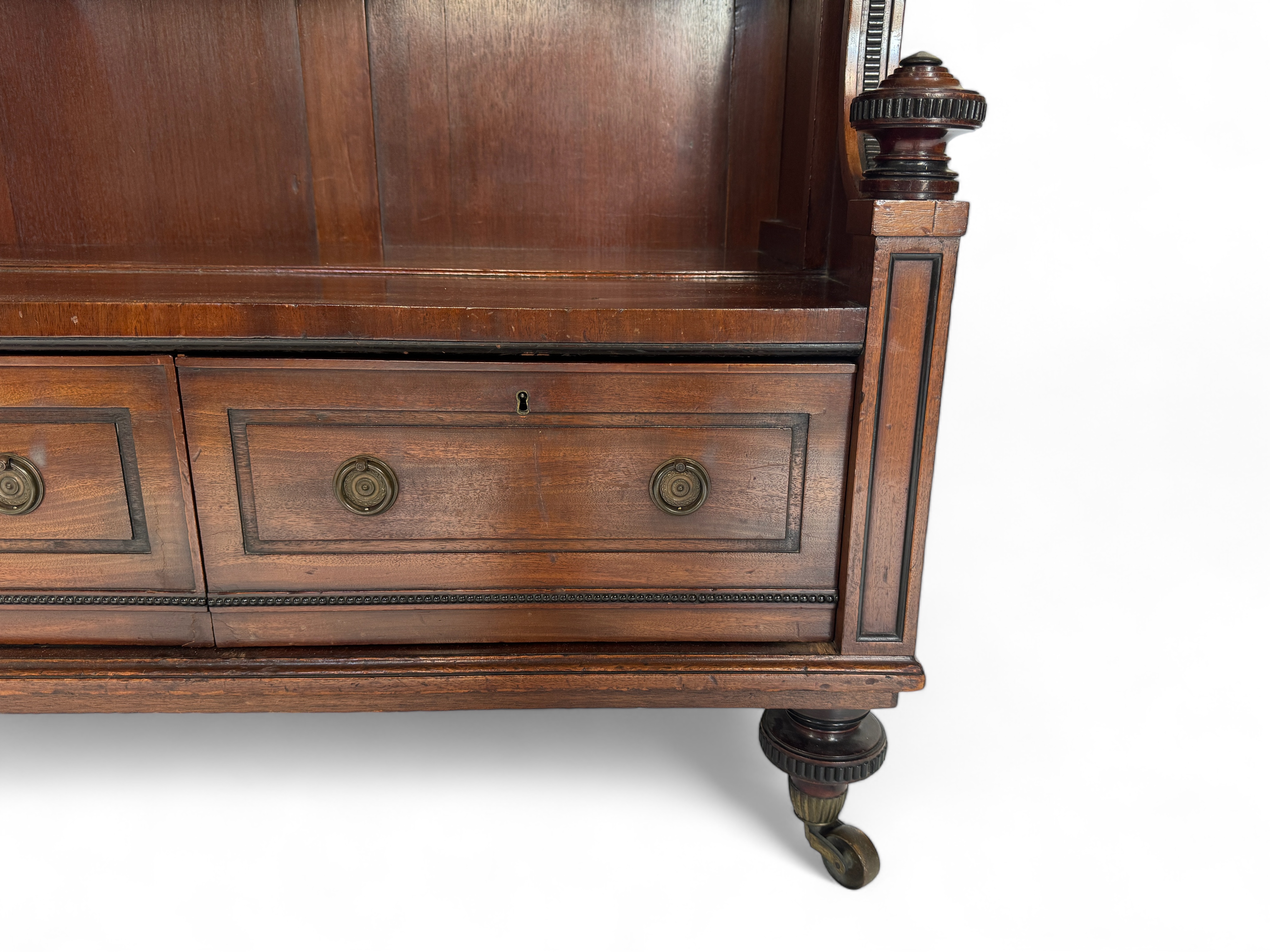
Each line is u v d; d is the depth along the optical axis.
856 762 1.19
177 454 1.04
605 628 1.13
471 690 1.10
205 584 1.09
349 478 1.05
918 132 0.96
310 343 1.01
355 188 1.46
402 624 1.12
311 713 1.64
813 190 1.27
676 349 1.02
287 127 1.44
